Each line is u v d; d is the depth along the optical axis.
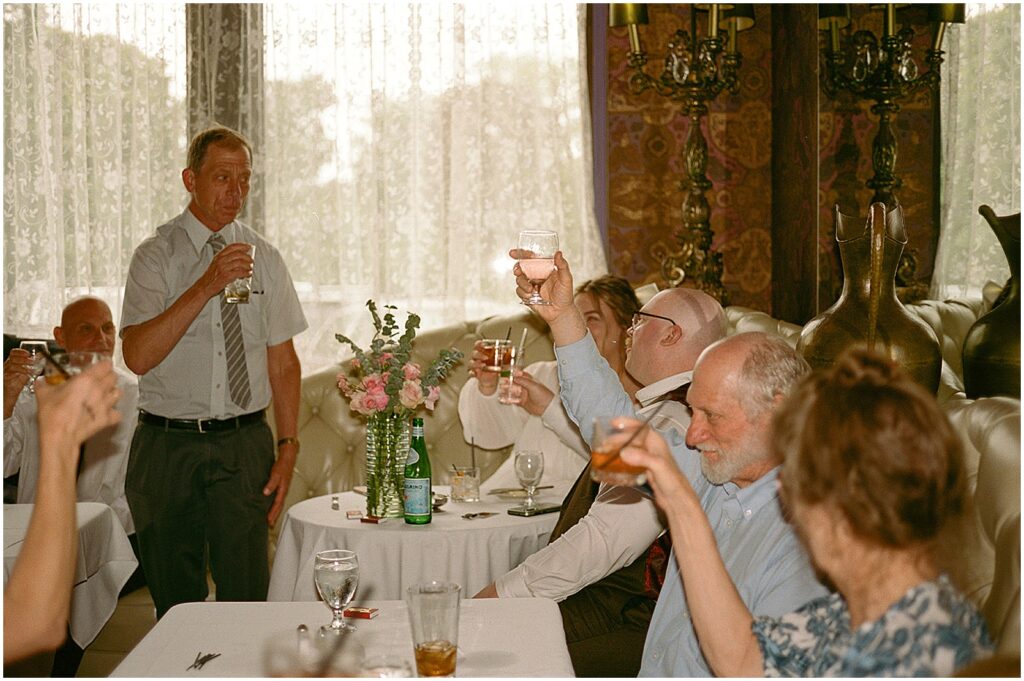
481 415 3.64
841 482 1.15
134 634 3.68
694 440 1.82
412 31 4.87
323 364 4.90
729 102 5.09
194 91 4.83
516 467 3.19
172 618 1.91
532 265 2.32
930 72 3.29
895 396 1.16
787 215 4.71
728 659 1.48
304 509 3.28
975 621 1.16
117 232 4.79
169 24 4.78
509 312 4.93
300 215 4.89
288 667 1.65
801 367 1.78
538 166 4.93
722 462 1.79
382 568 2.93
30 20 4.71
